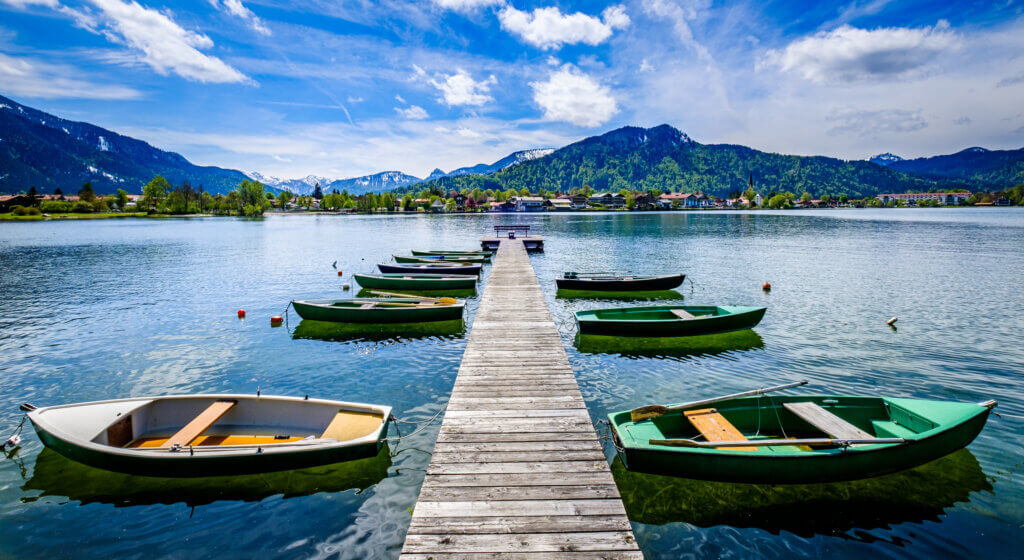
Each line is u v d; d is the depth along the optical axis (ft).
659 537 30.40
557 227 351.46
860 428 38.70
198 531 30.99
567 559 23.95
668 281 103.24
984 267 133.59
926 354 62.03
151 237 273.54
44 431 35.63
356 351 66.39
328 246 221.05
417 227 372.58
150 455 32.89
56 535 30.63
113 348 68.13
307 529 31.19
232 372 58.95
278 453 33.17
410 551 24.47
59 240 251.39
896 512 32.24
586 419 38.70
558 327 77.51
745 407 39.09
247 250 201.87
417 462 38.52
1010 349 63.41
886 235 251.39
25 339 72.28
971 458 37.88
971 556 28.55
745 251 184.55
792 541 29.96
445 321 80.69
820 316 81.97
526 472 31.35
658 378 55.83
